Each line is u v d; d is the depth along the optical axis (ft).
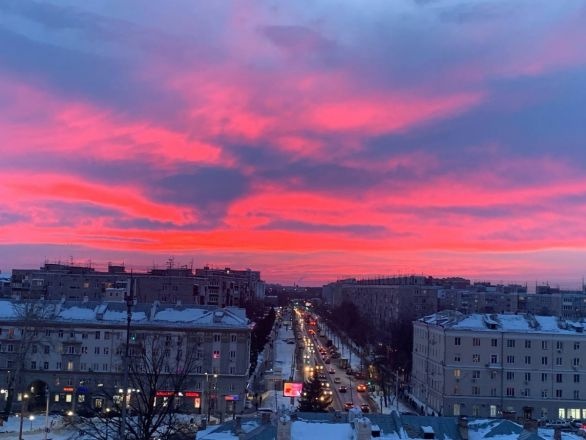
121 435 169.37
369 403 483.92
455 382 431.43
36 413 401.90
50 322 427.33
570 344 436.76
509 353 435.12
